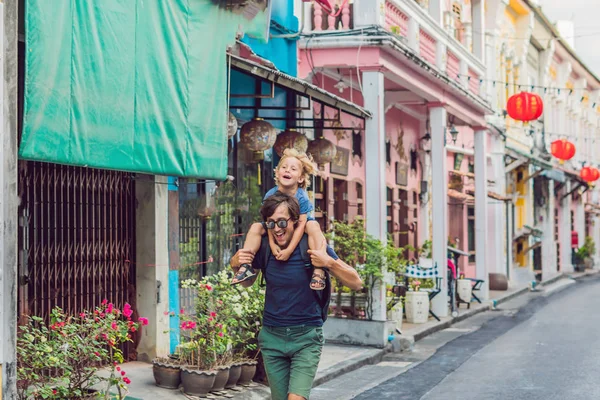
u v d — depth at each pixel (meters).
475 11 23.80
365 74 14.24
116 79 7.34
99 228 9.58
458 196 24.84
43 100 6.38
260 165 13.55
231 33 9.30
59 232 8.97
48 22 6.43
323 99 11.47
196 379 8.59
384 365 12.16
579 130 46.75
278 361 5.67
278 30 13.44
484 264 22.31
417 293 16.75
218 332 8.83
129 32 7.54
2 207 5.95
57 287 8.94
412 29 16.48
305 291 5.55
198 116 8.70
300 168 5.66
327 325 13.52
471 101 19.81
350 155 17.83
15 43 6.12
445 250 17.91
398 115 21.05
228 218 12.51
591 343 14.36
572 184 44.09
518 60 32.56
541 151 34.94
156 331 10.07
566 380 10.74
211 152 8.95
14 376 6.09
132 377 9.24
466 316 18.92
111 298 9.78
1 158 5.96
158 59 8.02
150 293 10.09
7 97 6.04
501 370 11.60
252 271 5.76
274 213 5.46
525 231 31.56
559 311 20.67
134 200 10.12
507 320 18.52
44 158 6.42
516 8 31.56
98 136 7.09
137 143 7.68
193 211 11.49
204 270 11.76
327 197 16.36
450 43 19.48
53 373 7.86
